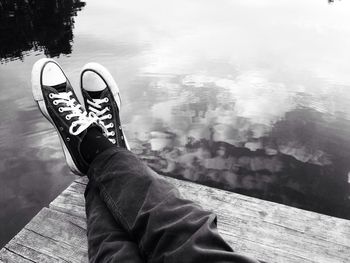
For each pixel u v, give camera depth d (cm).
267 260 126
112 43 992
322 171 373
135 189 108
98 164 123
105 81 224
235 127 465
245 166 379
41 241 134
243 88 627
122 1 2042
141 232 96
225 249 86
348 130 461
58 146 414
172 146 415
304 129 465
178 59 834
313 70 754
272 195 338
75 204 152
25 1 1554
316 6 1914
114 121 206
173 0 2169
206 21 1461
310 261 125
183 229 89
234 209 148
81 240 134
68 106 184
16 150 402
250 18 1550
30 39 996
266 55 888
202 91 605
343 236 135
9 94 566
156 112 507
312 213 145
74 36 1068
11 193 327
